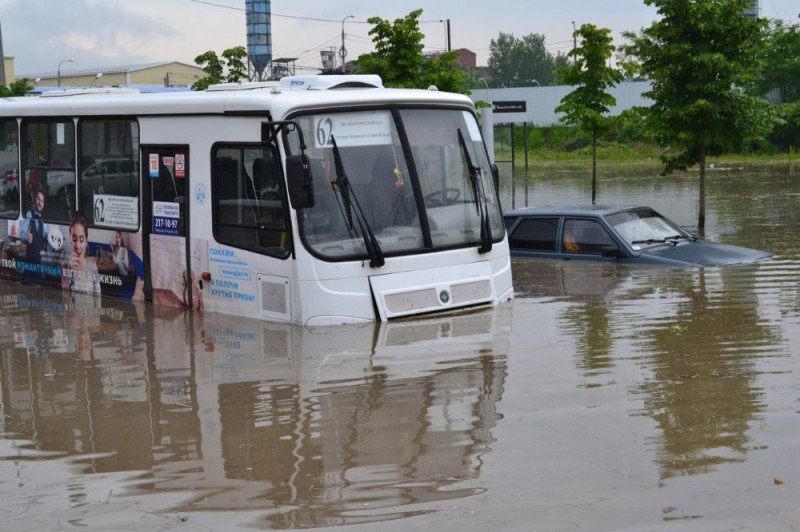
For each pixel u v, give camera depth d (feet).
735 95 69.87
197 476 19.75
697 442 20.51
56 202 45.42
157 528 17.16
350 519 17.16
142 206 40.63
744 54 71.15
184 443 21.98
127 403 25.71
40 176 46.26
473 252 37.04
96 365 30.35
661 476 18.66
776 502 17.25
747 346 28.81
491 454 20.24
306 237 34.14
